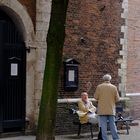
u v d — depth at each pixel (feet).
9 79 44.11
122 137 46.34
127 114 52.95
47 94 32.30
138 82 59.67
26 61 44.75
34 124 44.96
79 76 48.55
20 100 44.73
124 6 52.65
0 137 42.86
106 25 50.88
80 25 48.42
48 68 32.37
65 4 32.50
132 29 58.59
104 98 40.93
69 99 47.34
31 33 44.62
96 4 49.78
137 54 59.36
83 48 48.80
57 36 32.24
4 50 43.86
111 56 51.57
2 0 42.39
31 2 44.52
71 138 44.70
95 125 49.19
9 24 44.27
